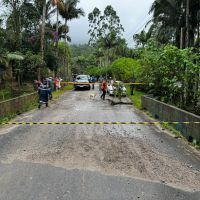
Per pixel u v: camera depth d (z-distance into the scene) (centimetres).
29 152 823
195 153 841
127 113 1669
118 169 690
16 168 691
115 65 3934
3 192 561
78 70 10138
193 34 2545
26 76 3212
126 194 555
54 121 1352
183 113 1063
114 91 2592
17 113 1591
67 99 2534
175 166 721
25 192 560
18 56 2650
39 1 3206
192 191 575
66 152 822
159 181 622
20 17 3250
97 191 566
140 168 700
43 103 1933
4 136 1028
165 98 1662
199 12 2258
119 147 887
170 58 1535
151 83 1744
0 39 2700
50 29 3594
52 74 4066
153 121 1370
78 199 532
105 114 1614
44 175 646
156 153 831
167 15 2616
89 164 721
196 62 1514
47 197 539
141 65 2173
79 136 1026
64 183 602
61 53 5538
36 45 3444
